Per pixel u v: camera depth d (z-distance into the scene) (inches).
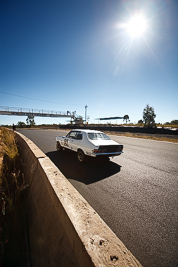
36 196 100.2
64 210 55.4
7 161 195.2
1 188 122.8
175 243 66.2
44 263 58.5
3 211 92.0
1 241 76.2
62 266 48.5
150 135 715.4
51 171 95.5
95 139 199.6
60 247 54.3
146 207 96.1
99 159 227.6
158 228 76.2
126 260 35.2
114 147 188.5
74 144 216.8
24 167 174.9
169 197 110.1
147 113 976.9
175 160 229.0
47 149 302.5
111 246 39.2
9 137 328.2
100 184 132.9
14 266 65.1
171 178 150.7
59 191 69.2
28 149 199.0
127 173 164.4
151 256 59.4
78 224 47.3
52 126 2023.9
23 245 75.9
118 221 81.5
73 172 164.4
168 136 646.5
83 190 120.3
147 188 125.7
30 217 92.5
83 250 39.0
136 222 80.8
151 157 249.0
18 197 102.6
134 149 327.0
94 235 42.8
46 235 67.6
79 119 2014.0
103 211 91.1
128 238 69.0
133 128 928.9
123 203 100.7
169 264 55.9
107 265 33.4
